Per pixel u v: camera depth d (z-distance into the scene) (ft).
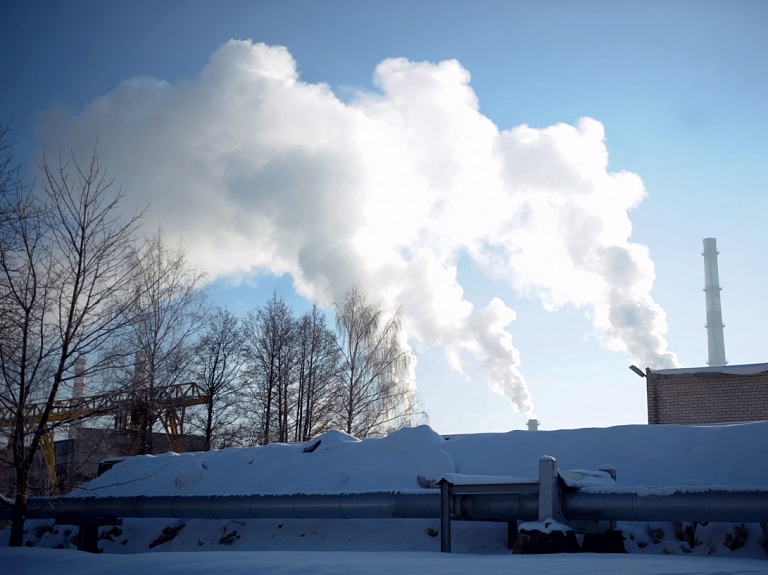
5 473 55.16
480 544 43.86
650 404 72.95
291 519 51.60
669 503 36.32
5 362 47.60
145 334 74.28
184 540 53.67
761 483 41.65
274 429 109.50
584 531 39.83
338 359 111.34
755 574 25.25
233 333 108.27
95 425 70.08
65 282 48.88
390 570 27.55
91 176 50.85
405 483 50.39
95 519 54.70
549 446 50.49
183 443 102.27
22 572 36.50
